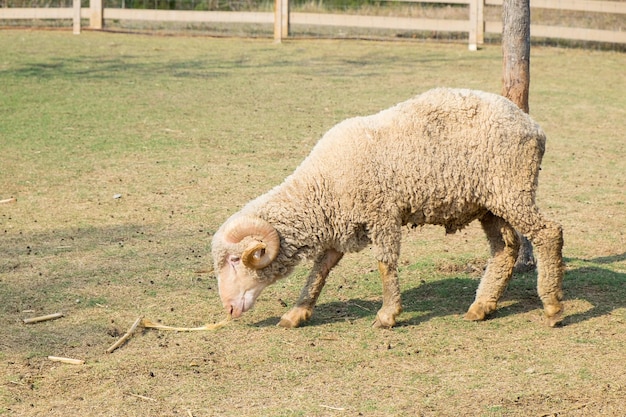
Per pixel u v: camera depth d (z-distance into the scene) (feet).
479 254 29.14
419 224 23.41
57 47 69.67
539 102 53.78
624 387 19.38
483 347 21.67
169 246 29.58
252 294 22.48
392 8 85.71
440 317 23.73
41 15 77.46
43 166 39.17
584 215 33.71
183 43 73.15
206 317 23.73
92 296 24.97
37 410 18.48
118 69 61.62
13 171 38.29
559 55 69.87
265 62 65.21
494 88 55.26
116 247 29.35
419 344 21.86
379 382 19.80
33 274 26.63
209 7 83.97
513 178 22.17
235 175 38.40
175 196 35.37
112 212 33.27
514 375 20.06
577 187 37.55
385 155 22.12
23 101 51.39
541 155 22.79
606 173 39.75
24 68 60.75
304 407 18.61
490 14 78.43
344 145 22.36
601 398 18.92
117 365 20.62
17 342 21.80
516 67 26.27
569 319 23.48
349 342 22.00
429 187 22.13
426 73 60.80
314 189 22.31
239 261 22.16
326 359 21.02
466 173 22.15
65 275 26.61
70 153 41.39
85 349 21.50
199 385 19.66
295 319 23.06
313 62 65.46
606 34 68.90
